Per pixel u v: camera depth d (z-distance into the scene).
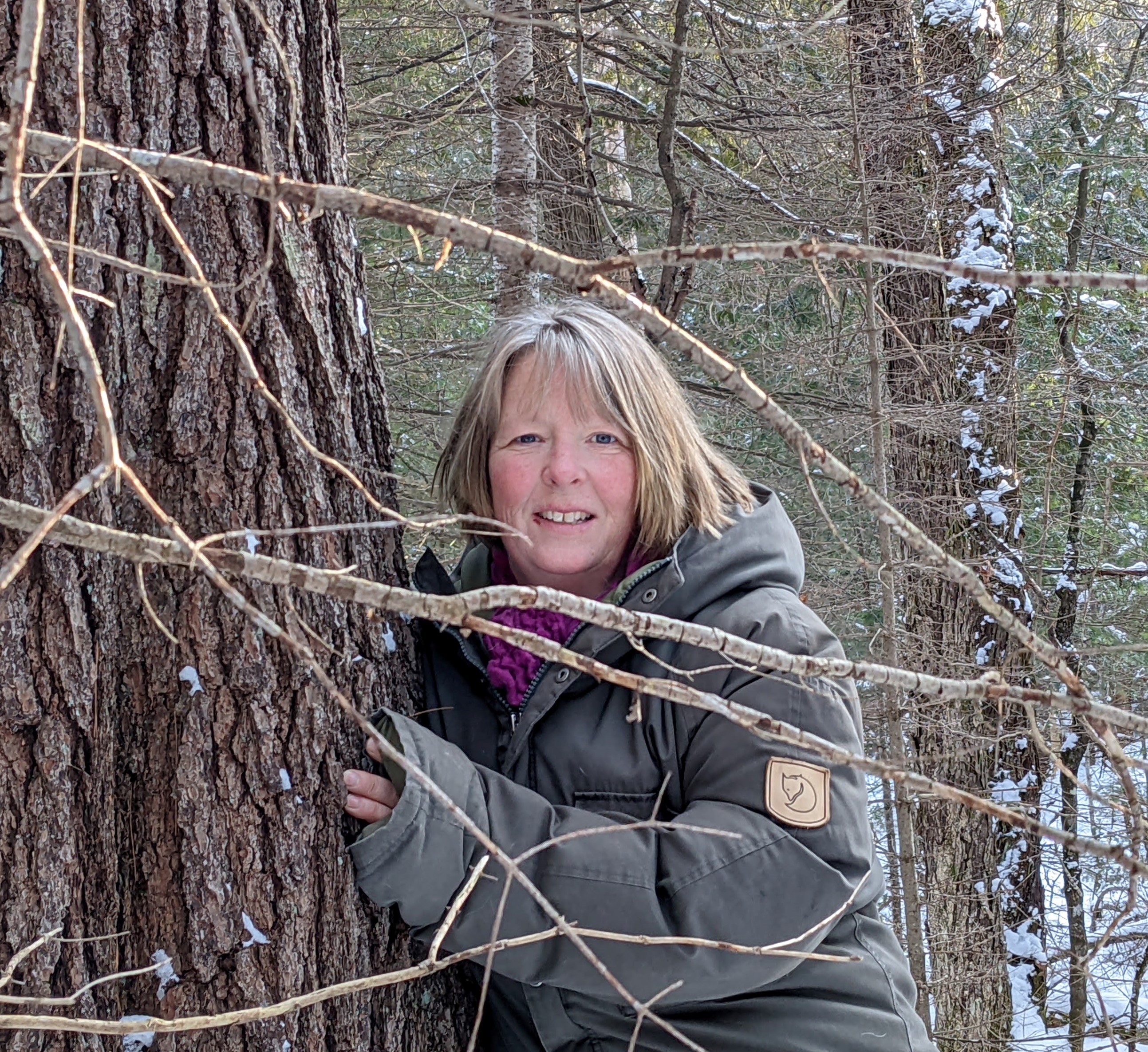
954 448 4.91
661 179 5.24
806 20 3.94
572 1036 1.46
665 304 3.25
